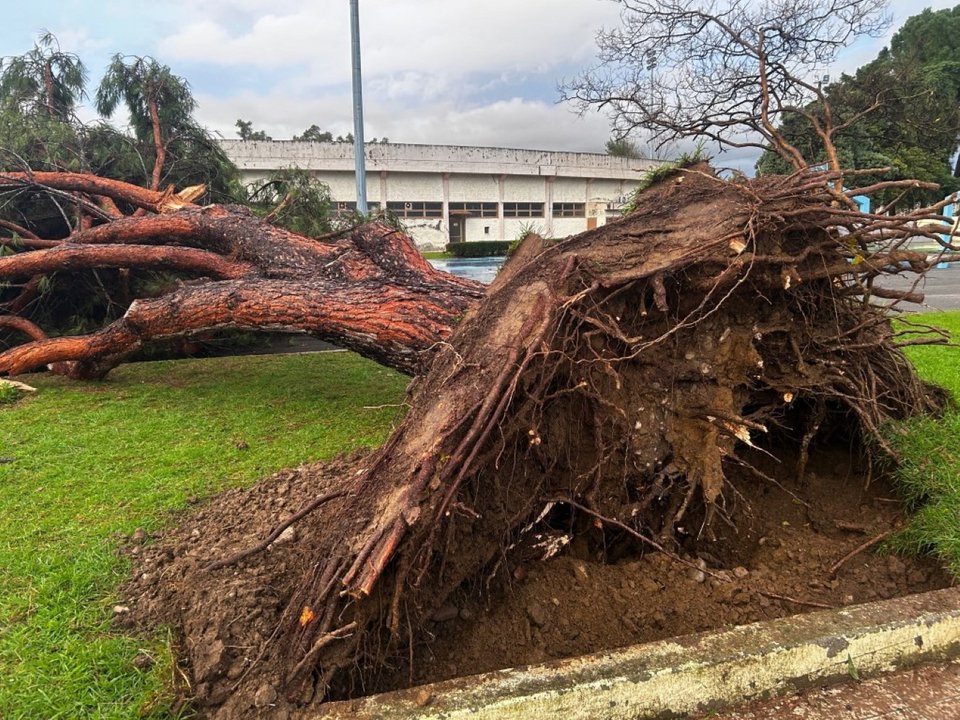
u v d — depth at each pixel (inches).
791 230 120.6
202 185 304.7
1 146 301.4
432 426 99.3
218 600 94.9
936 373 224.2
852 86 248.1
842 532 125.8
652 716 81.9
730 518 128.7
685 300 116.6
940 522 112.7
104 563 112.6
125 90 330.0
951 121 265.3
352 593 81.7
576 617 102.2
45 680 84.0
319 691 81.4
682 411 116.6
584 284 111.7
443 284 187.2
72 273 289.7
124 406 212.8
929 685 88.0
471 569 100.8
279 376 261.1
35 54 346.6
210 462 161.5
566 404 110.7
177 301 208.1
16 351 234.4
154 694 81.7
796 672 86.8
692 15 209.6
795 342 123.8
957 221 121.5
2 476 151.9
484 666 94.0
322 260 227.8
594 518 113.8
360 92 374.9
